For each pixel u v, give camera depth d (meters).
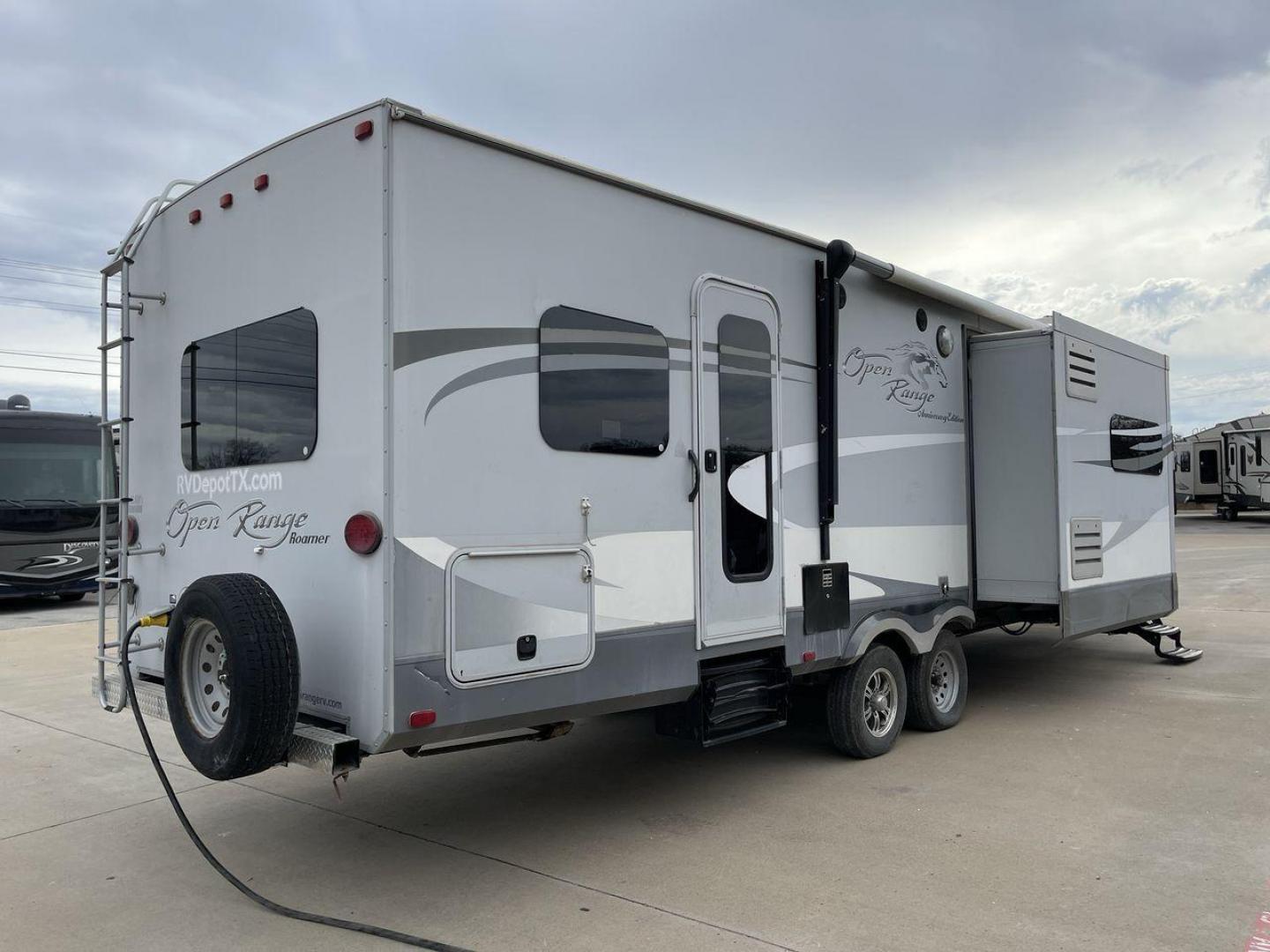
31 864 4.13
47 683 8.12
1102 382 7.16
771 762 5.60
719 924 3.48
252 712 3.37
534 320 3.90
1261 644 9.66
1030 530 6.53
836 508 5.45
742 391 4.87
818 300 5.39
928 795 4.95
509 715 3.73
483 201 3.76
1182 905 3.62
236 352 4.18
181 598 3.74
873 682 5.73
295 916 3.54
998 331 7.26
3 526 12.98
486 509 3.69
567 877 3.92
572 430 4.02
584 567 4.02
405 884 3.87
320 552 3.68
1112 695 7.41
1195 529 27.38
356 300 3.57
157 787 5.21
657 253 4.46
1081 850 4.18
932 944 3.31
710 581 4.60
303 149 3.83
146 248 4.89
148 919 3.57
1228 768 5.40
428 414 3.54
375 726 3.41
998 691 7.59
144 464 4.86
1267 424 28.17
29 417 13.54
